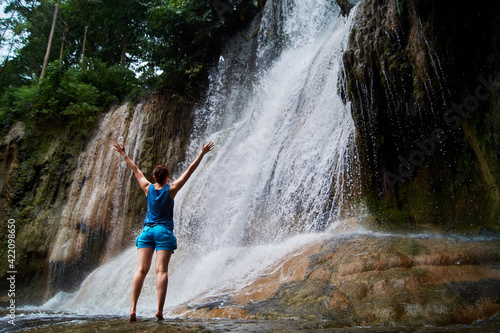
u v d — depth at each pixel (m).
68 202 15.20
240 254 7.28
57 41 23.83
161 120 15.93
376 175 7.37
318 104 9.43
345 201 7.36
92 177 15.45
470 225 5.77
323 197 7.75
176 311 4.58
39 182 16.05
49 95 17.73
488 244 4.25
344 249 4.84
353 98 7.36
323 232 6.96
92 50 23.75
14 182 16.00
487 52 5.77
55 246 14.11
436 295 3.41
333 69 9.37
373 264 4.09
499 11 5.52
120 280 10.29
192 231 10.81
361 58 7.09
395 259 4.07
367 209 7.11
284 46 14.73
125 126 16.17
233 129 13.66
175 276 8.42
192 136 15.65
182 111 16.20
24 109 18.22
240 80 15.95
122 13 21.30
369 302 3.52
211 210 10.63
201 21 15.89
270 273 5.12
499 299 3.26
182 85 16.80
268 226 8.66
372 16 7.07
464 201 6.20
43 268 14.21
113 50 22.88
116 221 14.10
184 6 15.70
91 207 14.53
